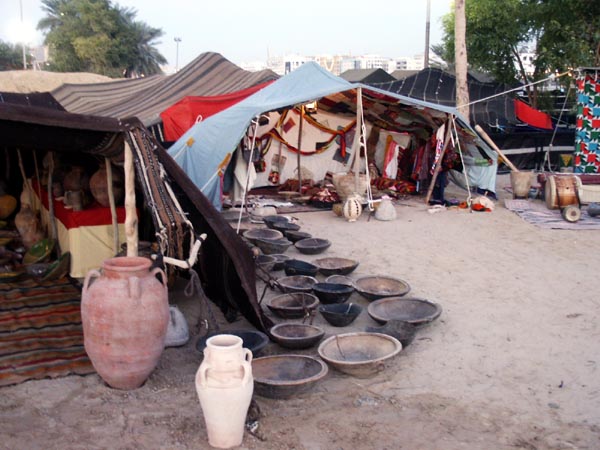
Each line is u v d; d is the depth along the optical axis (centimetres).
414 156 1382
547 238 905
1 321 520
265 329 493
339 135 1443
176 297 609
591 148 1412
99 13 4531
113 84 1938
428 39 2884
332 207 1161
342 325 539
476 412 391
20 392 405
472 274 712
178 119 1406
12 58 5091
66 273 649
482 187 1278
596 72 1392
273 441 354
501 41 1988
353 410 393
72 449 342
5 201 770
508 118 1791
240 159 1034
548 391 420
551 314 574
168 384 423
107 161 594
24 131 445
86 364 445
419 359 474
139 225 664
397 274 713
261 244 770
